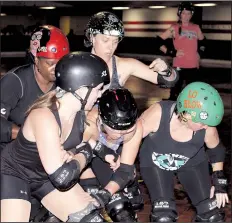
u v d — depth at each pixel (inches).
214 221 123.6
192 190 126.6
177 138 117.0
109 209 122.0
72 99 97.4
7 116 119.0
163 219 118.8
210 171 148.0
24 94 121.2
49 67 116.4
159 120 117.1
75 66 96.1
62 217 105.5
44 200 106.2
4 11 995.3
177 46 314.0
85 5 991.6
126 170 112.4
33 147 99.6
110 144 113.8
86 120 110.5
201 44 319.3
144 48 983.0
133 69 129.6
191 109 109.3
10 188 102.5
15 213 101.1
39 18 1073.5
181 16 313.1
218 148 122.3
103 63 99.3
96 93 98.3
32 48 118.5
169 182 125.4
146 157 123.3
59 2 994.7
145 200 166.1
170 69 128.7
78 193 105.5
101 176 126.3
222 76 605.3
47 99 97.4
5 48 986.1
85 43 125.0
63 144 102.0
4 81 120.2
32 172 103.7
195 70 319.6
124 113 101.4
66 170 95.3
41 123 95.3
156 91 448.5
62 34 119.7
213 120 110.0
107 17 118.4
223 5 875.4
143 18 1003.3
